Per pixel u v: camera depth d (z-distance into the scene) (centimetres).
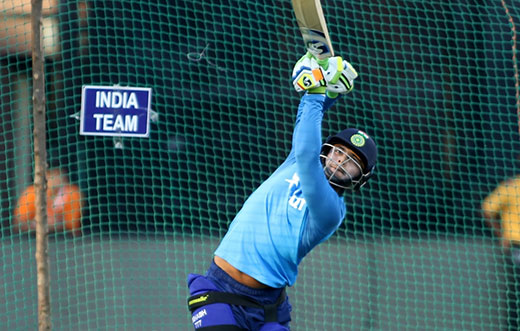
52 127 3562
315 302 3102
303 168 1466
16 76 3472
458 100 3956
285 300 1634
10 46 3456
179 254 3447
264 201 1595
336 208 1521
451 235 3800
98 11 3581
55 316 2845
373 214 3894
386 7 3981
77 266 3259
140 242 3519
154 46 3725
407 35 3988
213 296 1569
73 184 3597
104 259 3331
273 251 1566
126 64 3662
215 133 3872
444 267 3428
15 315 2884
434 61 4006
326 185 1498
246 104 3878
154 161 3800
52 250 3403
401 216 3981
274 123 3900
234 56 3838
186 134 3825
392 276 3341
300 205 1572
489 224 3659
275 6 3834
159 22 3703
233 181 3900
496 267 3328
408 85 4012
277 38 3847
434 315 3017
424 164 3978
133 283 3128
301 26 1436
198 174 3847
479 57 3928
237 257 1573
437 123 3978
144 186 3731
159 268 3284
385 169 4016
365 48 3988
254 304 1571
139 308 2930
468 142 3938
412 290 3194
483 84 3916
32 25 1962
